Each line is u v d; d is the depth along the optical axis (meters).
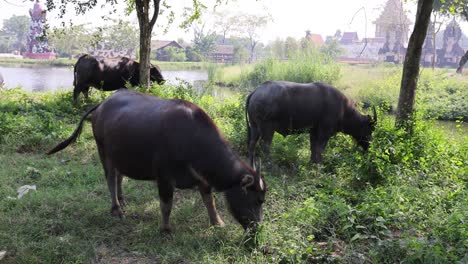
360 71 30.16
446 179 7.21
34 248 4.90
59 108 13.25
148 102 5.46
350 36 68.50
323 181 7.24
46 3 12.45
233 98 16.61
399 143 7.96
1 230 5.27
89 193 6.66
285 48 55.25
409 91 8.98
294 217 5.50
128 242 5.23
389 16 38.75
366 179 7.27
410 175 7.25
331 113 8.48
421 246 4.53
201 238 5.29
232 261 4.78
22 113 12.28
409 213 5.63
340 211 5.51
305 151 9.33
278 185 7.04
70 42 61.59
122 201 6.26
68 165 7.98
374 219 5.41
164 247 5.08
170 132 5.04
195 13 14.80
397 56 51.91
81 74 14.16
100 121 5.76
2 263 4.61
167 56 70.56
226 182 5.03
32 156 8.55
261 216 5.01
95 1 12.77
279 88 8.27
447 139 9.76
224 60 72.25
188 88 14.81
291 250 4.63
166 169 5.12
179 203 6.41
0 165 7.77
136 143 5.21
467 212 5.43
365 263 4.56
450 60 59.66
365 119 8.84
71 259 4.75
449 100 19.53
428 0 8.34
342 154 8.67
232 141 9.58
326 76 26.86
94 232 5.41
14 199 6.15
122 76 14.67
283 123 8.42
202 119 5.13
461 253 4.52
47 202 6.13
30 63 61.12
